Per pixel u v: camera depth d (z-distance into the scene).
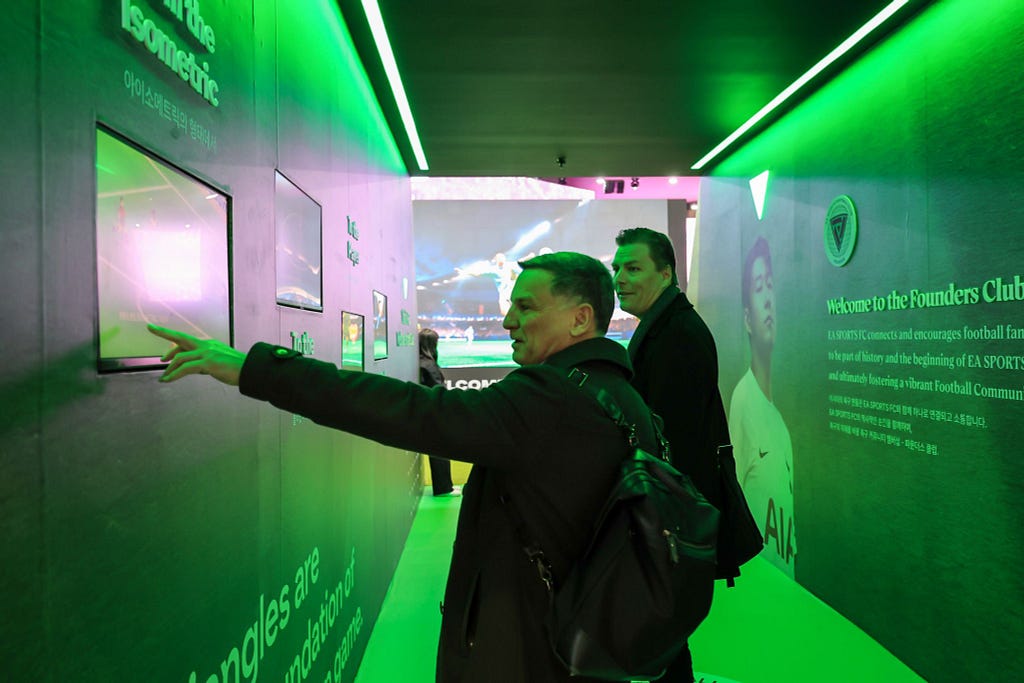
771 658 2.85
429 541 4.69
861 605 3.10
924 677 2.64
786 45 2.92
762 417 4.21
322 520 2.16
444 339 9.50
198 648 1.20
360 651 2.80
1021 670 2.13
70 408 0.83
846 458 3.21
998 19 2.20
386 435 0.95
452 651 1.12
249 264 1.50
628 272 2.16
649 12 2.60
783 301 3.89
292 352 0.97
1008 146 2.16
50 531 0.78
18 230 0.74
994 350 2.23
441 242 9.49
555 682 1.05
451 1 2.48
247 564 1.47
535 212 9.52
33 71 0.76
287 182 1.81
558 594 1.02
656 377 1.99
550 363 1.19
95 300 0.88
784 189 3.86
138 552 0.99
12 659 0.71
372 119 3.31
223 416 1.35
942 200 2.48
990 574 2.27
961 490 2.40
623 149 4.60
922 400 2.62
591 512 1.07
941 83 2.48
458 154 4.68
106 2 0.92
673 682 1.84
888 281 2.84
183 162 1.16
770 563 4.12
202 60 1.25
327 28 2.34
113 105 0.94
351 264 2.68
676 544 0.97
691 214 10.39
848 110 3.14
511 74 3.20
